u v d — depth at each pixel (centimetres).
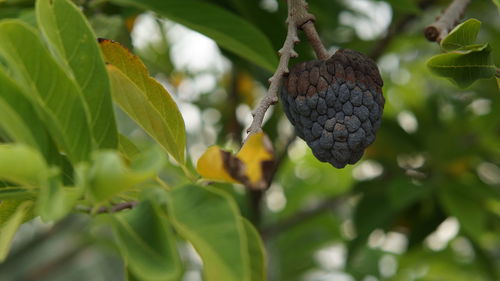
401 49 131
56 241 139
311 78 62
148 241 49
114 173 46
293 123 64
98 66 53
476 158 108
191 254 128
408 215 108
